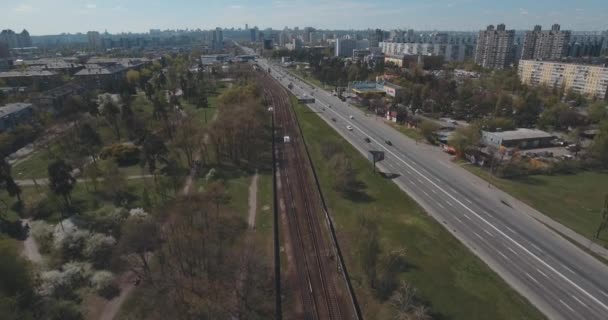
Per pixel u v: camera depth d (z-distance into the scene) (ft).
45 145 406.21
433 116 574.15
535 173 351.25
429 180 335.47
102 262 213.25
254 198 298.35
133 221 236.43
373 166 363.35
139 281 197.36
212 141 364.38
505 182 329.93
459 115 572.51
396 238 240.53
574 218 267.59
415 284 197.26
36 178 333.01
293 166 371.35
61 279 189.26
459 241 238.48
